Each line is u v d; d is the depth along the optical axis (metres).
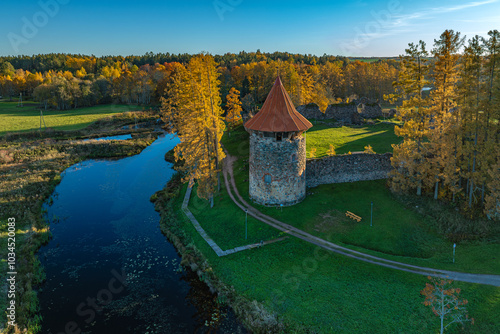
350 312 23.75
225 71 136.62
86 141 76.06
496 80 31.16
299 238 32.75
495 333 21.09
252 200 40.16
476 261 28.50
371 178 43.28
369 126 72.50
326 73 120.62
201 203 42.66
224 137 71.81
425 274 27.00
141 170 59.94
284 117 36.31
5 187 48.22
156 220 41.25
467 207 34.91
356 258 29.50
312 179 42.00
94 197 48.44
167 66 150.88
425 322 22.41
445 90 35.97
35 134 82.25
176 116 77.12
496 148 31.77
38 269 31.17
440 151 36.62
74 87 117.81
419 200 38.03
